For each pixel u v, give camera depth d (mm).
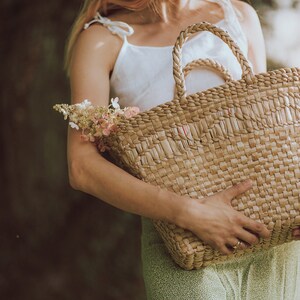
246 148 2648
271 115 2656
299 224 2682
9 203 6621
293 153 2666
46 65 6461
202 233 2617
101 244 6496
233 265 2824
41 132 6539
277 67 5840
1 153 6609
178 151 2643
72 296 6488
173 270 2783
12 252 6613
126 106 2936
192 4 3037
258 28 3123
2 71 6535
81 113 2734
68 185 6586
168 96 2887
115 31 2912
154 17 2980
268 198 2652
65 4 6430
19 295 6531
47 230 6613
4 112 6555
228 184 2648
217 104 2639
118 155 2713
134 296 6395
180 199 2613
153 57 2908
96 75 2863
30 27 6484
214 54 2920
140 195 2635
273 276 2885
